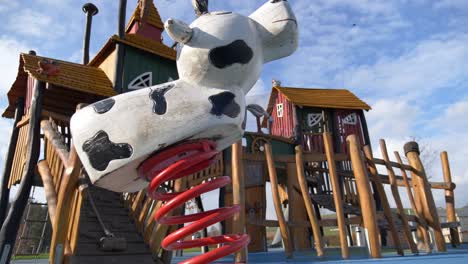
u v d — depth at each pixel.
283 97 13.50
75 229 4.27
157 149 2.70
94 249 4.91
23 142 7.35
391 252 7.63
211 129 2.84
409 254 6.59
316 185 11.27
